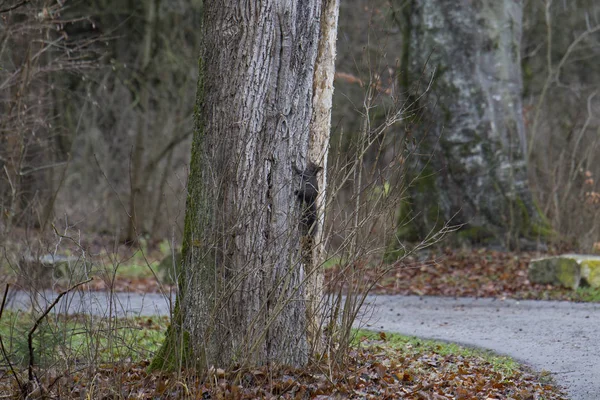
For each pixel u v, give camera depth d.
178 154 37.03
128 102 36.47
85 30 33.84
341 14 36.34
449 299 17.88
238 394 8.34
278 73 9.21
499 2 24.34
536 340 12.53
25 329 8.95
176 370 8.77
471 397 9.03
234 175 9.05
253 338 9.02
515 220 23.61
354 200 9.71
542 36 39.09
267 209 9.13
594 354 11.28
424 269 21.20
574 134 30.39
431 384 9.55
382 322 14.69
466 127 23.94
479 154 23.81
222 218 9.04
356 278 10.05
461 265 21.47
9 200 15.30
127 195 32.75
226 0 9.20
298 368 9.24
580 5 39.50
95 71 31.06
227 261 9.02
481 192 23.77
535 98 39.12
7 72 15.66
